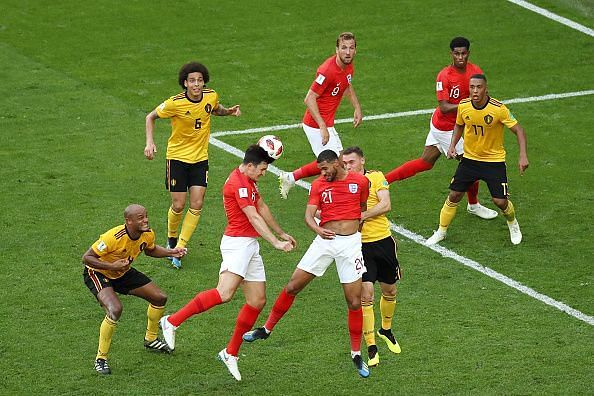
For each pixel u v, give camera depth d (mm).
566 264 47281
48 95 68250
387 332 40094
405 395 36688
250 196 37500
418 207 54062
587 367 38406
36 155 59188
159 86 70188
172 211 47406
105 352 38031
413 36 78625
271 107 67562
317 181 37656
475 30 79750
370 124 65188
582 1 85250
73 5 83625
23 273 45531
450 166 59438
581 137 63250
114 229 37531
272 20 81125
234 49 76312
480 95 47469
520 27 80438
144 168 57969
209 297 37281
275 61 74500
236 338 37312
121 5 83625
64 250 47812
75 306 42906
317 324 41875
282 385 37406
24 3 83938
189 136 46844
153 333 39312
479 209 52625
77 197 53781
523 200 54719
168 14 82000
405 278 45938
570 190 55875
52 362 38625
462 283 45469
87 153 59719
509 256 48250
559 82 71750
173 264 46688
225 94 69250
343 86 52000
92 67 73000
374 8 83312
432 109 67500
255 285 37781
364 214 38438
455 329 41438
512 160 60125
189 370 38375
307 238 50125
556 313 42688
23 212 51781
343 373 38312
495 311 42938
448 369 38469
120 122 64500
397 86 71000
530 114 66750
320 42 77625
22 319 41719
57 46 76438
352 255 37281
